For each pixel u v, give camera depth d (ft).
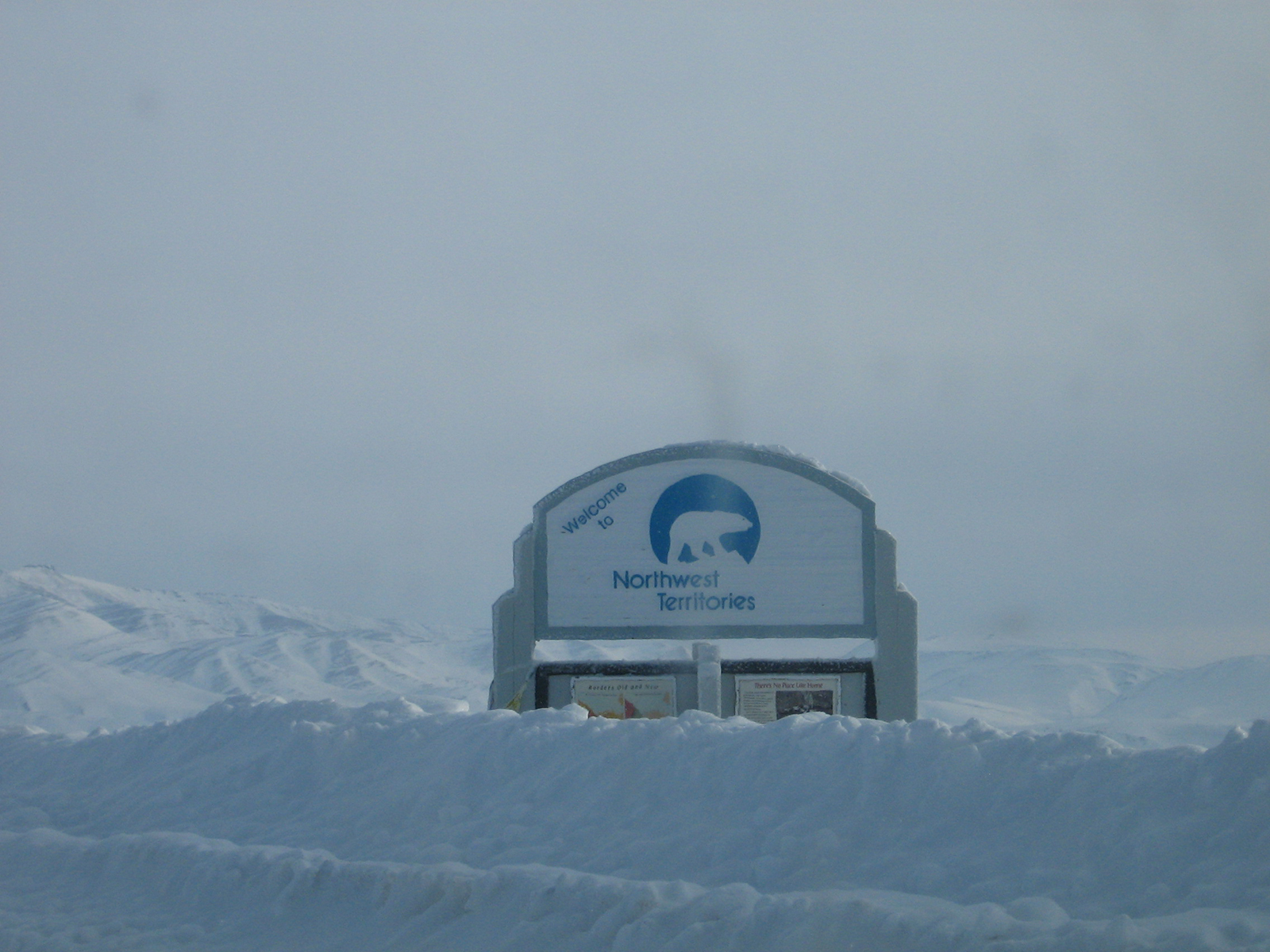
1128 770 49.90
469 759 66.49
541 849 55.83
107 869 62.39
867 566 106.01
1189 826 45.50
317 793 69.56
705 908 45.16
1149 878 43.93
